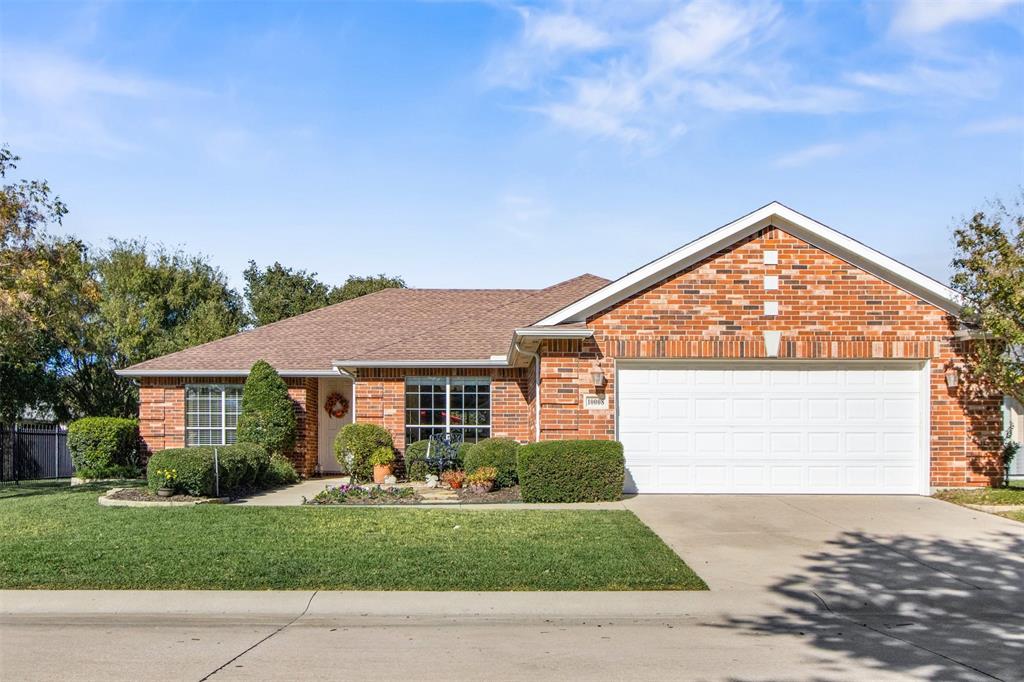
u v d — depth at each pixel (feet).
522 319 77.77
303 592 31.19
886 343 51.57
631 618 29.04
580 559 34.96
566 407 51.90
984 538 39.60
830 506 47.78
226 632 27.07
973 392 51.67
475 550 36.50
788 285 51.78
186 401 74.90
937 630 27.43
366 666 22.99
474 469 58.03
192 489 53.47
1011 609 29.94
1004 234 48.32
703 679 21.85
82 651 24.59
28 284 61.26
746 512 46.03
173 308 128.98
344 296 165.99
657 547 37.06
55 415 111.14
